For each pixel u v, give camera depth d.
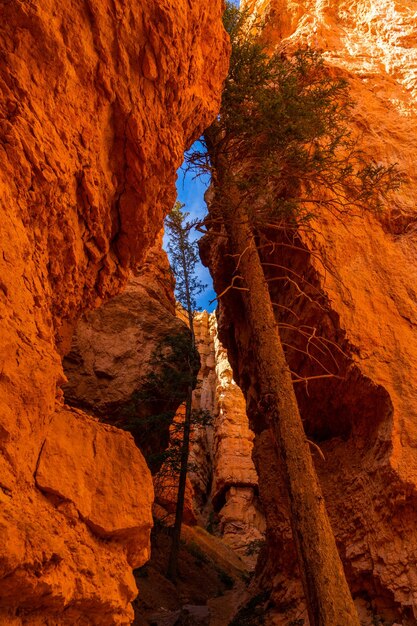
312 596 6.27
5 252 3.41
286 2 15.77
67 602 3.31
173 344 17.19
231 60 10.48
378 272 10.37
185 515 22.22
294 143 9.87
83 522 3.75
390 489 8.20
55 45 4.12
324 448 10.33
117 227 5.85
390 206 11.16
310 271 10.12
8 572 2.81
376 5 14.81
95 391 16.02
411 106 12.73
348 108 12.24
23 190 3.85
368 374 9.14
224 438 34.12
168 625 10.59
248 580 14.56
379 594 8.07
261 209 9.75
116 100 4.99
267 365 8.04
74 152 4.52
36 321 3.77
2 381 3.14
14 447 3.20
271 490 11.02
